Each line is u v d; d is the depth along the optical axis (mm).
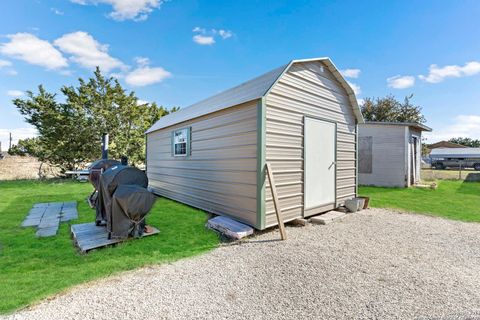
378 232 4238
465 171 20375
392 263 2992
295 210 4719
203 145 5691
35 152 12734
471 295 2291
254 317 1969
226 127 4879
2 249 3471
